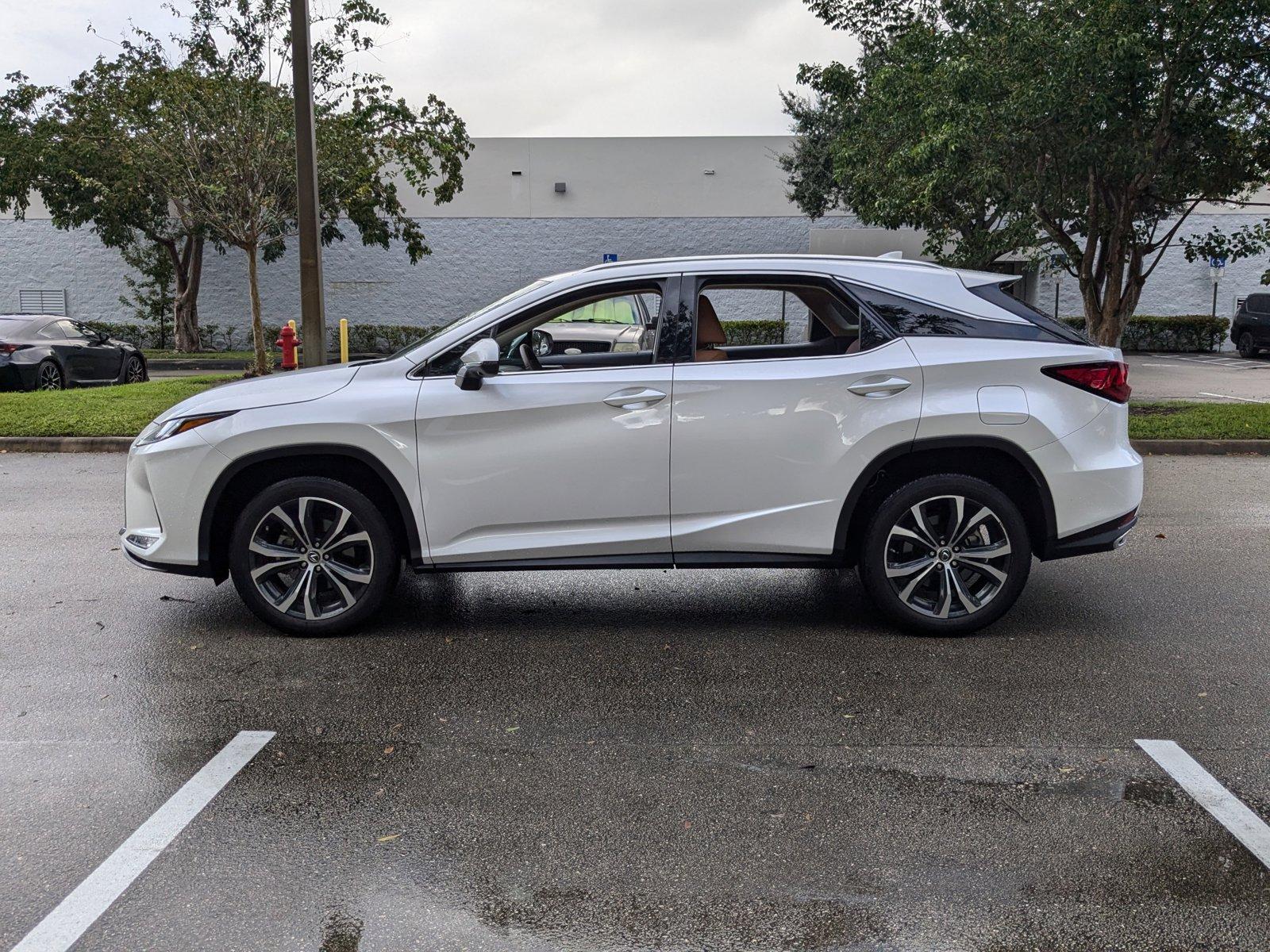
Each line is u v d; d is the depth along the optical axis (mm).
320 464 5262
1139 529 7855
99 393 14898
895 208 15133
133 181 19109
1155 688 4625
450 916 2885
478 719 4305
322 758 3928
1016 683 4691
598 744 4051
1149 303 32406
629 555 5238
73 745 4035
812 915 2891
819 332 5926
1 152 25938
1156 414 13492
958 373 5129
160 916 2879
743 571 6781
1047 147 12594
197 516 5180
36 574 6555
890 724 4242
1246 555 7066
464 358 4980
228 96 16578
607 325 7633
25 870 3119
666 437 5113
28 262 32594
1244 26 11727
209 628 5488
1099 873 3111
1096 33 11586
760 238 31500
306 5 12586
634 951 2725
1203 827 3387
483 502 5156
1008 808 3518
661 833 3354
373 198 25203
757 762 3891
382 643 5285
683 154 31328
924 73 13594
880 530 5215
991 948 2738
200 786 3686
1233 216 31734
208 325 32500
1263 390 18797
